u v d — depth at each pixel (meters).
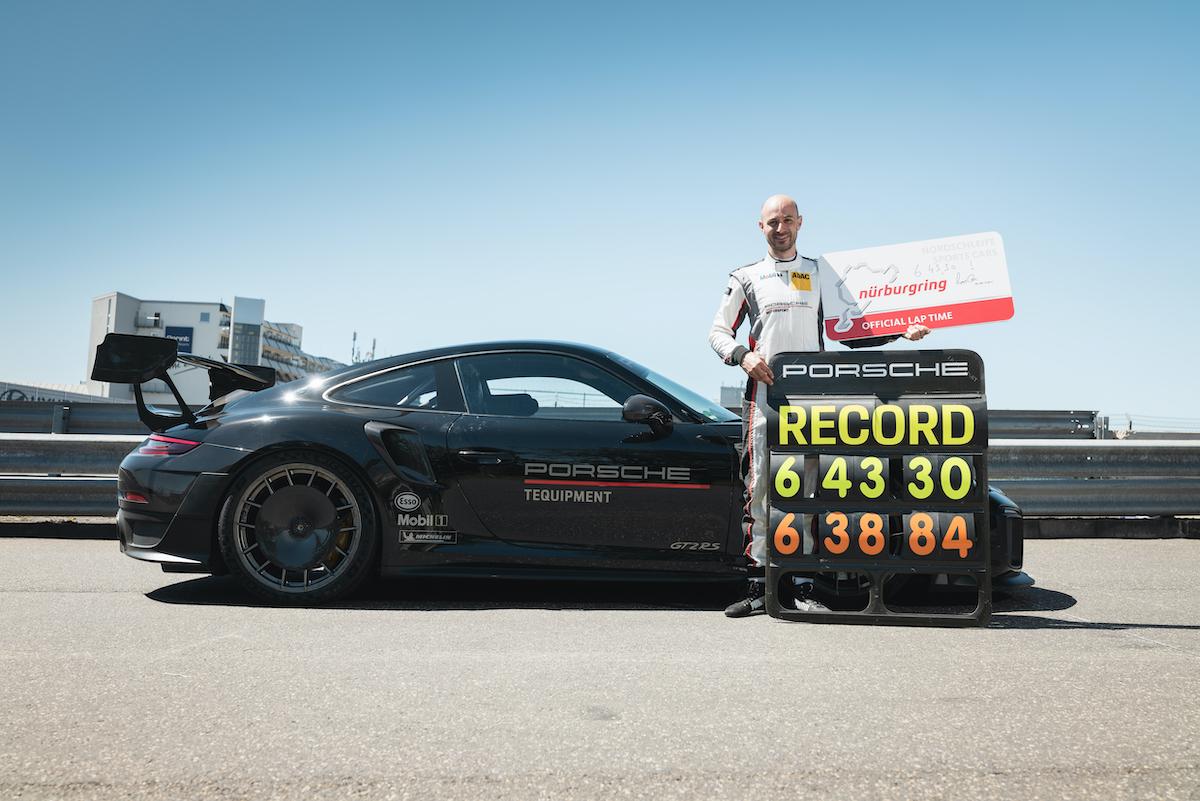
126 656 2.58
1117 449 5.88
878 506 3.23
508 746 1.82
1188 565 4.78
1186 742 1.85
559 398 3.69
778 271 3.52
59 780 1.63
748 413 3.46
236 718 1.99
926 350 3.30
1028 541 5.78
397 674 2.39
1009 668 2.49
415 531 3.53
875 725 1.96
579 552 3.54
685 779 1.64
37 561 4.57
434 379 3.73
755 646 2.77
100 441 5.66
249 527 3.52
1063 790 1.60
